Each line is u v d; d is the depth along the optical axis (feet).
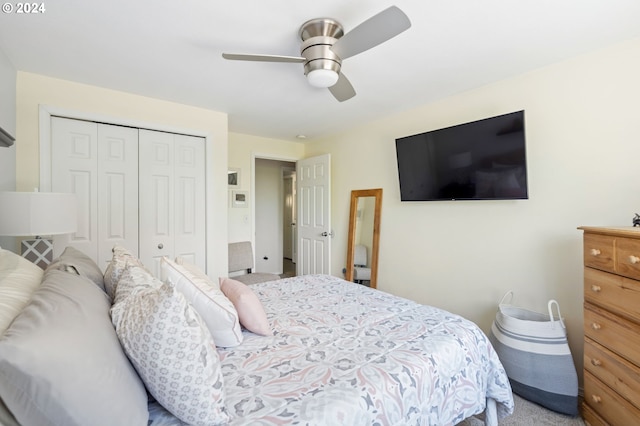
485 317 7.97
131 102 8.32
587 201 6.25
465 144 7.82
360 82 7.59
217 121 9.86
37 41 5.66
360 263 11.53
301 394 3.09
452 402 4.01
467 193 7.86
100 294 3.39
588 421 5.29
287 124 11.41
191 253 9.57
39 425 1.92
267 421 2.70
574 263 6.43
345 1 4.51
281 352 3.96
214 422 2.64
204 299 3.89
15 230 5.16
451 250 8.74
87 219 7.93
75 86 7.54
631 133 5.71
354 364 3.67
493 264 7.80
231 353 3.92
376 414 3.13
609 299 4.84
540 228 6.93
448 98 8.64
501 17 4.96
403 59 6.40
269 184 17.98
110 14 4.83
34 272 3.74
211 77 7.23
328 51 5.26
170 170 9.18
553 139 6.69
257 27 5.19
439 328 4.77
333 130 12.29
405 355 3.89
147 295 2.95
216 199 9.92
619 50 5.82
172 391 2.56
